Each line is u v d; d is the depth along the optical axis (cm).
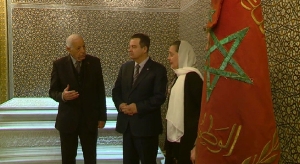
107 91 569
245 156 166
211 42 179
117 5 567
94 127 350
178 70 285
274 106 221
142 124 319
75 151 357
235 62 167
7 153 423
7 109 475
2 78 555
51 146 446
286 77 208
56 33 562
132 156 332
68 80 344
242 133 167
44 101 520
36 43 560
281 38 214
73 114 344
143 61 329
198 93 265
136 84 325
